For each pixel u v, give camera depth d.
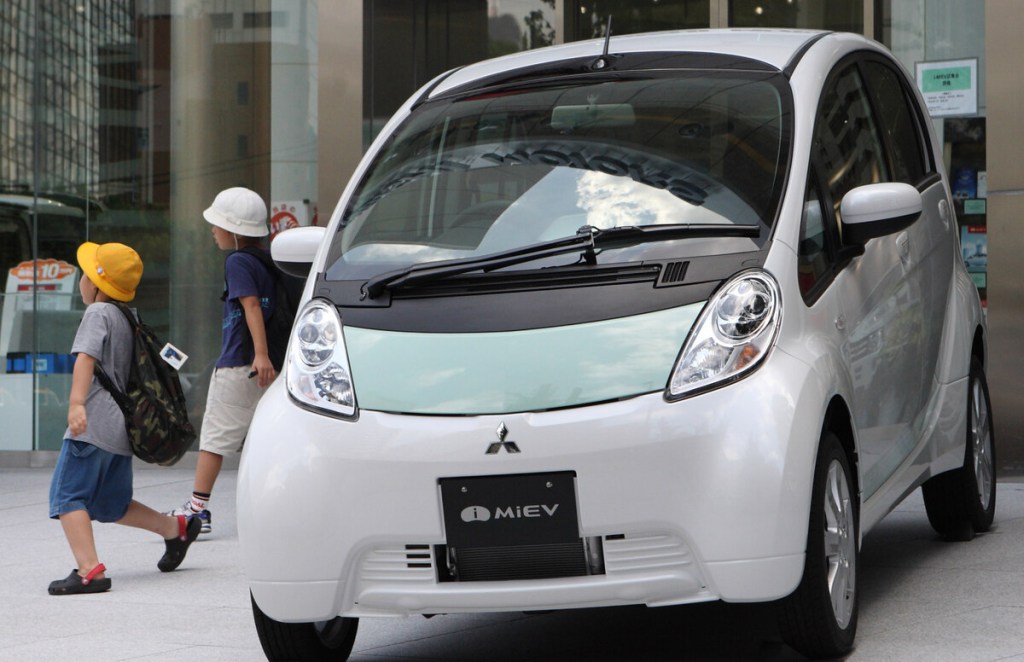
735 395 12.09
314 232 15.84
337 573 12.59
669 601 12.13
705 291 12.61
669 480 11.92
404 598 12.49
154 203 34.66
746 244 13.02
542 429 12.08
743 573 11.88
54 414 35.41
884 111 17.42
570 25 31.08
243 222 23.02
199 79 34.25
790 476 11.98
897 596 15.71
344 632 14.53
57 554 22.48
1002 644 13.27
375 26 32.09
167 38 34.50
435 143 15.51
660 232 13.18
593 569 12.23
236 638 15.77
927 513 19.12
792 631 12.77
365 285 13.59
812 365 12.60
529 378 12.34
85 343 19.44
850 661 12.95
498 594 12.30
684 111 14.80
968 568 17.09
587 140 14.80
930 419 17.08
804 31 17.06
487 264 13.15
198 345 34.31
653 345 12.33
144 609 17.78
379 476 12.40
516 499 12.13
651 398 12.08
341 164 32.22
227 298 23.23
